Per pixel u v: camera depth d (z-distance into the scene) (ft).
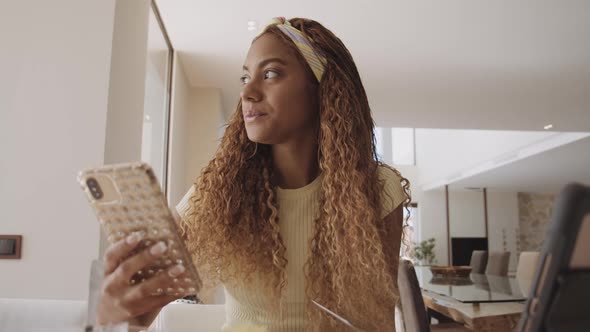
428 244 40.16
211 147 16.85
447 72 15.47
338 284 2.89
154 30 11.57
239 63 15.07
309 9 11.57
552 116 20.22
